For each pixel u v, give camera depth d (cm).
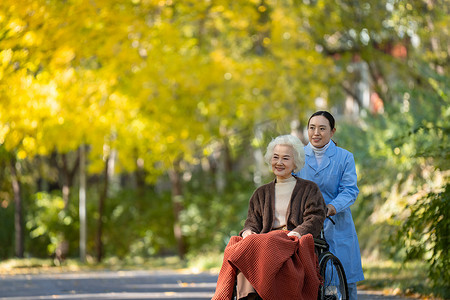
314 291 595
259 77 2077
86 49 1505
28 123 1424
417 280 1112
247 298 600
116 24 1483
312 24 2006
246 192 2711
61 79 1559
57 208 2723
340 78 2144
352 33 2052
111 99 1855
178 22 1814
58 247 2709
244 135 2572
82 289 1263
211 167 3023
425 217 934
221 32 2220
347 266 702
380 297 1031
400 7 1738
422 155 1012
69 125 1869
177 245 2825
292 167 646
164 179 3023
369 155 1622
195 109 2195
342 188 702
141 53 1909
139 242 2852
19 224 2505
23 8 1226
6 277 1622
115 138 2186
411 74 1891
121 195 2892
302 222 634
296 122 2358
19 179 2503
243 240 597
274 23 2022
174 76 1927
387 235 1390
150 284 1360
